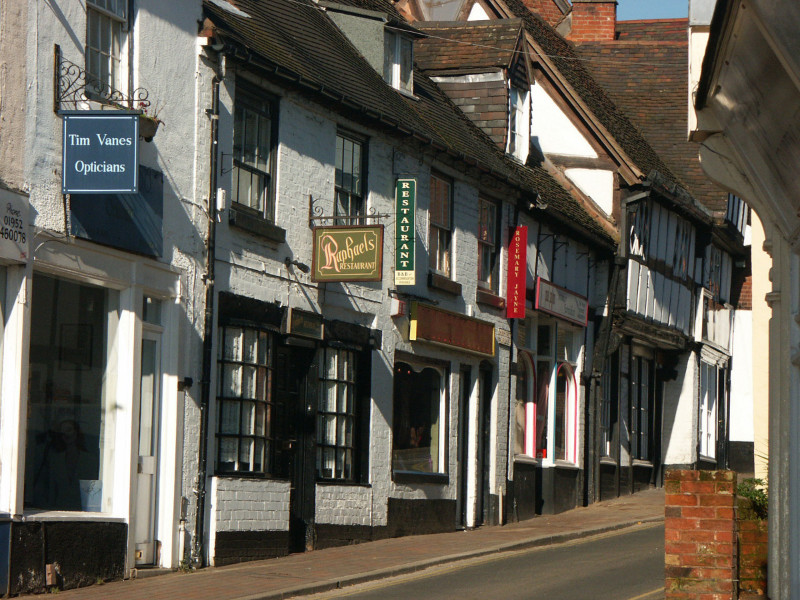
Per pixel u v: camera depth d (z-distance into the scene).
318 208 18.08
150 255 14.30
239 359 16.17
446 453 21.69
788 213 10.47
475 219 22.89
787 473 11.05
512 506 23.73
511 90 26.27
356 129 19.05
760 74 9.12
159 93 14.69
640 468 31.52
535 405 25.42
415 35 22.88
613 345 28.44
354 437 19.08
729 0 8.77
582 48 39.69
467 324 22.09
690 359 33.78
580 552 18.34
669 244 31.84
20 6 12.34
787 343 11.08
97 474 13.82
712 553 11.00
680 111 37.06
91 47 13.63
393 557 16.84
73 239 12.95
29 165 12.41
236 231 16.11
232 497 15.80
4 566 11.97
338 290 18.52
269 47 17.41
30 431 12.73
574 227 26.23
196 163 15.39
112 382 13.97
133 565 13.99
